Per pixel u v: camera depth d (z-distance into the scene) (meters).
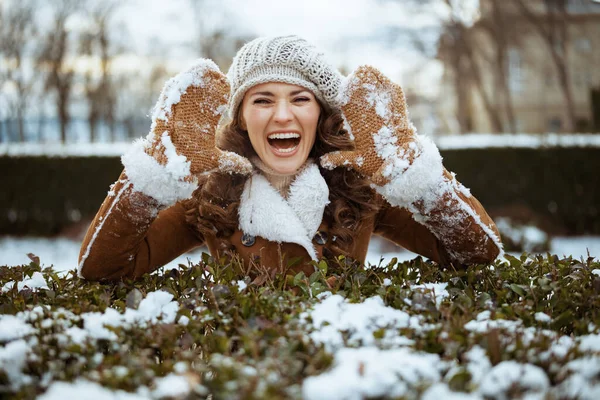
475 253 2.26
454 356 1.46
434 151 2.10
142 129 29.61
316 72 2.31
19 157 11.80
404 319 1.65
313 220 2.31
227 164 2.11
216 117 2.11
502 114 31.95
